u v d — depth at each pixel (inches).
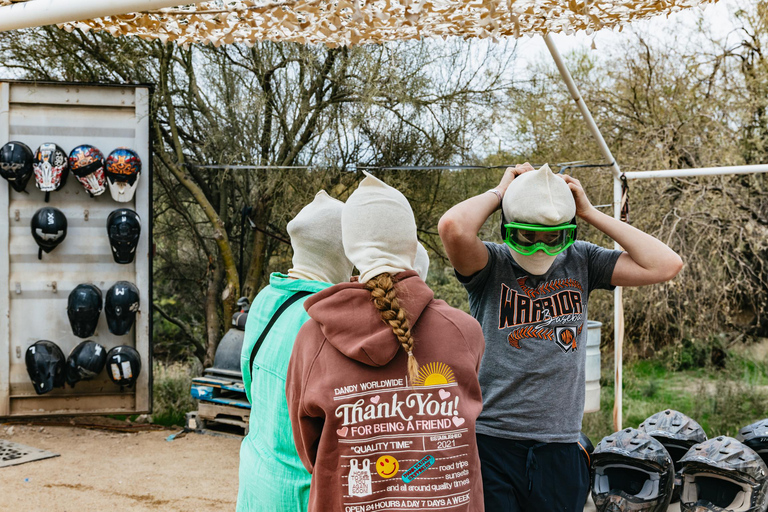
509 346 90.9
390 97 287.9
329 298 63.8
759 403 310.3
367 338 61.4
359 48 279.1
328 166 288.4
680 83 338.3
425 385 61.5
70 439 242.5
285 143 294.4
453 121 302.7
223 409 247.6
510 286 92.9
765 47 331.3
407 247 67.9
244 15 101.1
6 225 242.5
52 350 240.1
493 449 88.8
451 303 321.1
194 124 304.2
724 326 347.6
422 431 60.3
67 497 182.7
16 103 243.0
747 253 340.5
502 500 86.4
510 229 89.1
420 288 64.8
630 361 337.4
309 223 83.9
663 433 124.2
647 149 329.7
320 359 63.0
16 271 244.7
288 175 289.9
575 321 92.5
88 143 246.4
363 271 65.4
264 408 74.7
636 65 344.2
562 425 89.9
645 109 346.9
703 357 367.2
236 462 219.9
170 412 288.0
